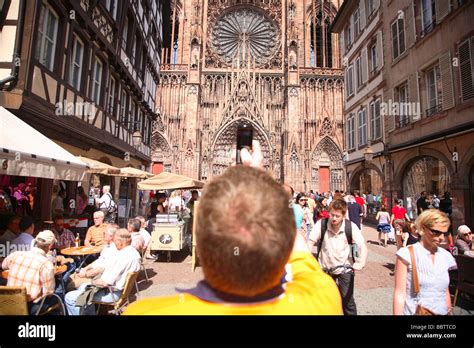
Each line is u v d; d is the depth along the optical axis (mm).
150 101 26781
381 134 20016
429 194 15664
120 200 19016
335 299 1368
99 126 15352
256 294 1188
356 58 24797
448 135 13094
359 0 24125
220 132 42906
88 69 13914
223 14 47438
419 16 16000
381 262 11078
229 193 1211
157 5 28625
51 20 11328
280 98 44219
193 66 43562
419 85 15859
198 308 1138
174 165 42000
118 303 5754
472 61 12188
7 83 9328
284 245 1178
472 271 6641
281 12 46656
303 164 40938
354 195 17141
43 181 11867
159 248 11000
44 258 4965
